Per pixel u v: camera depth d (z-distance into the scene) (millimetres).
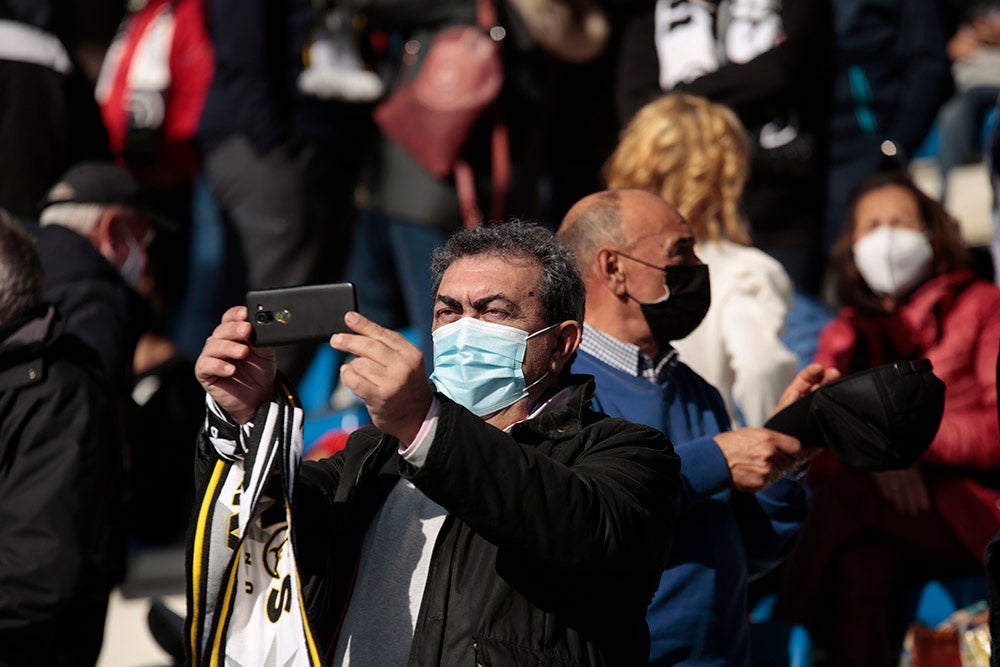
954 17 23672
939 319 16594
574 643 9234
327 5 21297
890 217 16922
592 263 12492
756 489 11977
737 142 15047
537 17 20188
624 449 9648
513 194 20469
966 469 15867
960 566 15773
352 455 10312
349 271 22844
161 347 21031
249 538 9664
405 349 8773
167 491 19875
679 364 12898
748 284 14602
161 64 24047
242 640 9539
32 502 13289
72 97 20281
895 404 11648
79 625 14039
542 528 8781
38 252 14664
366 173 21062
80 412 13719
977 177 26547
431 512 9875
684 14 19781
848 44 22328
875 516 15773
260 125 21422
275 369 9703
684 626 11852
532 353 10000
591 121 21984
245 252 22000
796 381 12469
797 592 15891
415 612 9617
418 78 20203
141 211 17844
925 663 14922
